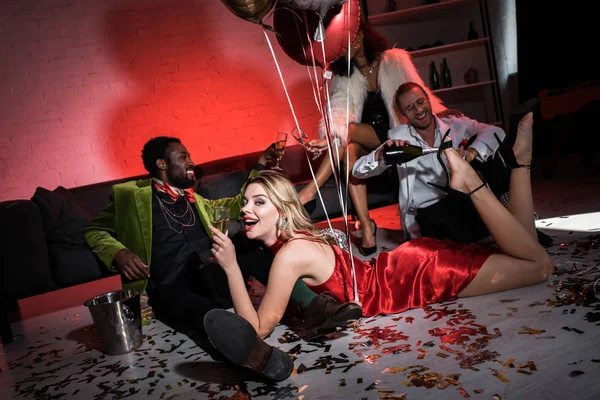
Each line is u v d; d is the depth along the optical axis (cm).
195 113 506
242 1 205
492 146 266
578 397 133
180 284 251
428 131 289
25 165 467
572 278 213
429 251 215
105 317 224
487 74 574
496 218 207
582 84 457
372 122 340
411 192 299
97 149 482
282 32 243
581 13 520
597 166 463
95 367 217
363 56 329
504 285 213
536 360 154
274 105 527
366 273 215
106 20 483
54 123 473
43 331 291
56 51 472
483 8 566
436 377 154
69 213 312
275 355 165
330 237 228
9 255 277
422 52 565
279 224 211
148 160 265
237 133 518
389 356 175
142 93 493
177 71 501
